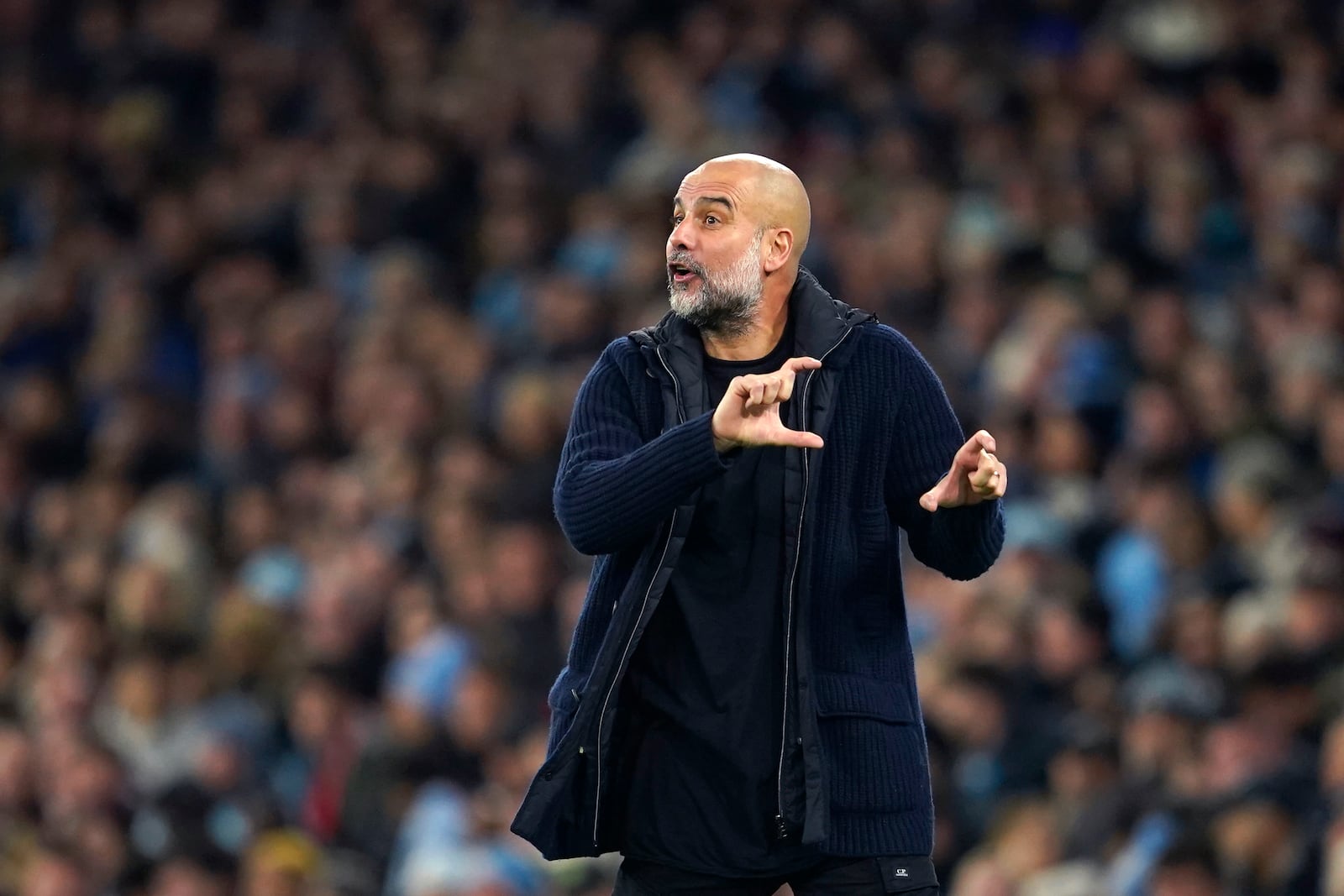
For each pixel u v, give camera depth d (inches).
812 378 535.5
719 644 530.0
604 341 1694.1
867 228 1851.6
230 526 1616.6
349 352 1824.6
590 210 1903.3
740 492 531.5
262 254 2034.9
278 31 2365.9
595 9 2269.9
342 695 1280.8
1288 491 1360.7
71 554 1647.4
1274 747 1048.2
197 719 1378.0
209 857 1164.5
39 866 1188.5
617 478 503.2
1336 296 1604.3
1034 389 1519.4
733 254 531.8
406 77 2213.3
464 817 1103.0
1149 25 2066.9
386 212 2003.0
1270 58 1996.8
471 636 1283.2
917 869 536.4
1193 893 952.9
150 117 2276.1
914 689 546.3
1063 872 1028.5
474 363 1694.1
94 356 1956.2
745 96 2030.0
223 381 1857.8
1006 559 1277.1
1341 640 1099.3
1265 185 1822.1
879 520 541.6
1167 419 1450.5
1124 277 1713.8
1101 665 1216.8
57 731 1314.0
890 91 2037.4
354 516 1542.8
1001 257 1699.1
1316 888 960.3
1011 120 1948.8
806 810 516.7
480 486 1453.0
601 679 522.0
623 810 538.0
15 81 2332.7
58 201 2177.7
